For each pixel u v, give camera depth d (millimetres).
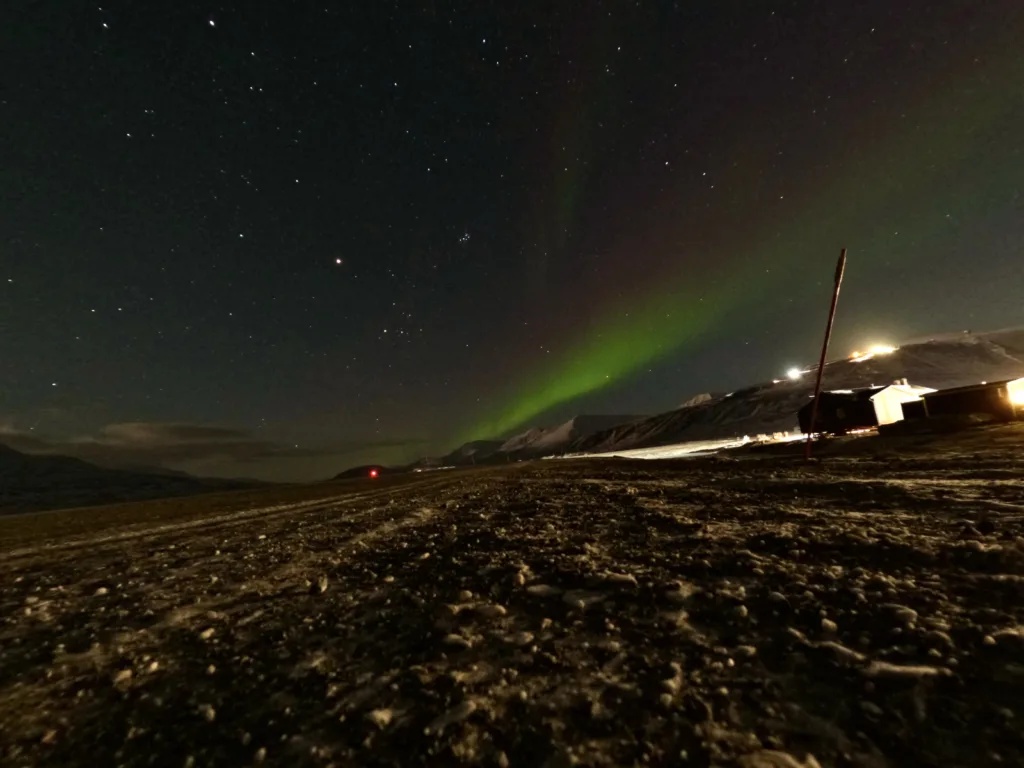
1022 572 5012
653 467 31688
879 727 2984
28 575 11797
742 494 13203
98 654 5621
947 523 7453
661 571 6395
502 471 57281
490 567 7398
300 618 6176
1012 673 3305
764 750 2883
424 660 4555
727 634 4449
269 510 25672
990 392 30609
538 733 3264
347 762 3148
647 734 3139
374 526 14453
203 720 3859
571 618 5207
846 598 4855
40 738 3822
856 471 16000
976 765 2607
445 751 3162
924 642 3840
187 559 11820
